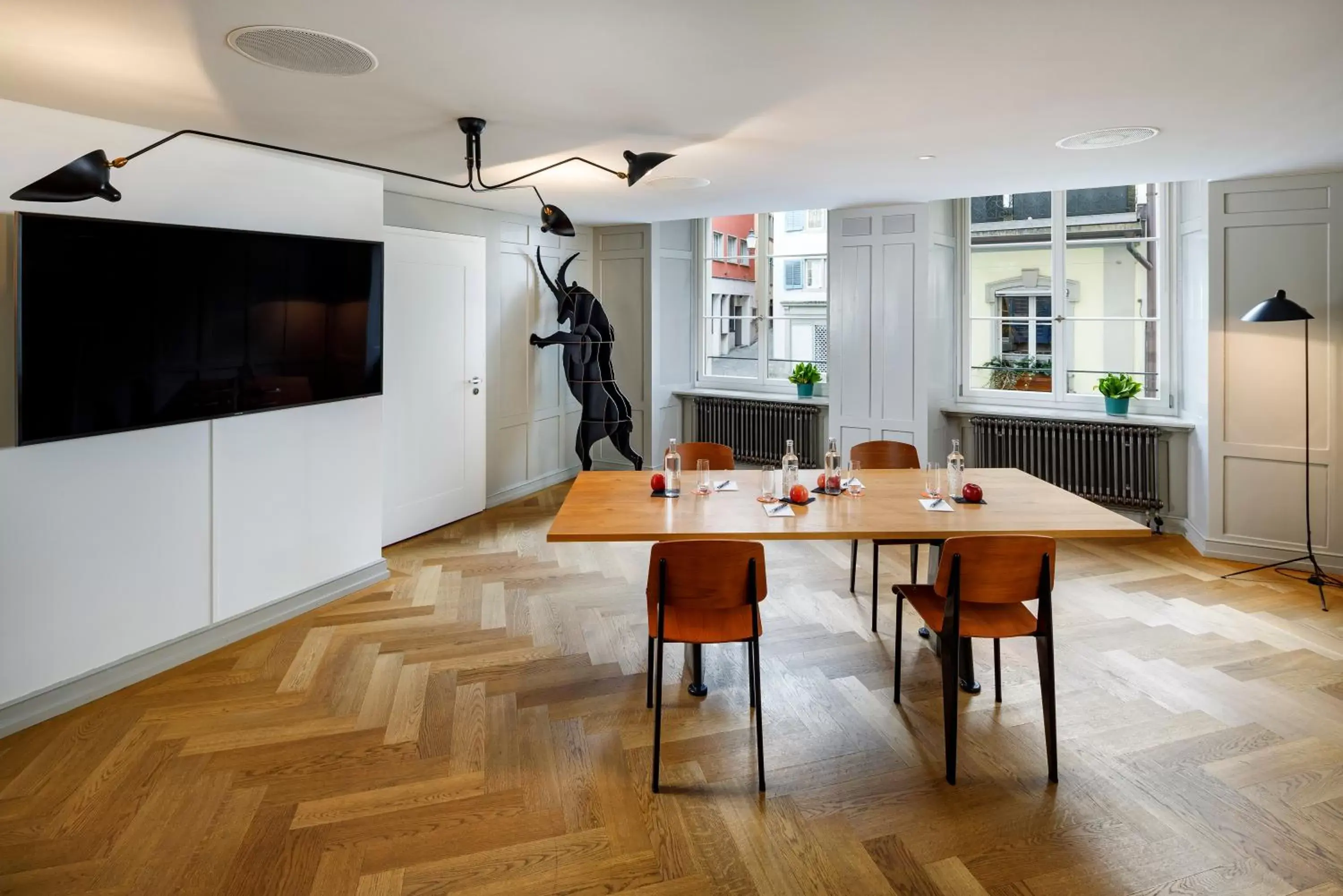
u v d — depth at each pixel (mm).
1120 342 5926
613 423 6656
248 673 3543
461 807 2555
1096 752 2873
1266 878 2219
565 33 2414
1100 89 3006
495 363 6531
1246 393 4895
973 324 6434
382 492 5270
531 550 5414
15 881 2197
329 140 3740
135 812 2525
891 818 2502
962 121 3439
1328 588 4539
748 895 2168
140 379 3234
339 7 2205
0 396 2920
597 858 2314
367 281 4363
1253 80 2904
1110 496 5699
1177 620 4109
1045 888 2186
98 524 3270
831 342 6344
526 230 6770
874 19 2322
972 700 3271
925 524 3135
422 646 3848
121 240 3135
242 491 3893
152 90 2906
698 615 2922
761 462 7246
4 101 2938
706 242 7738
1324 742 2918
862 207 6094
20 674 3027
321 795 2623
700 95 3055
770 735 3008
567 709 3219
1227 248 4836
